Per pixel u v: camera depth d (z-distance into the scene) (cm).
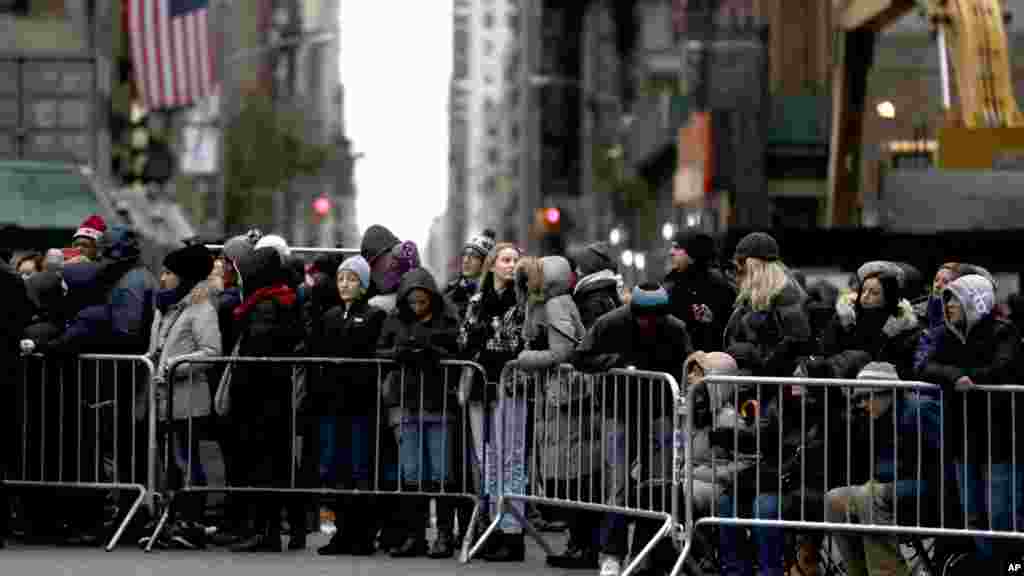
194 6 5394
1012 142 3734
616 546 1602
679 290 1762
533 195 18362
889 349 1653
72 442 1800
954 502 1473
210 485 1884
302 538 1847
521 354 1675
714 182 7362
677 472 1512
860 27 4353
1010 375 1449
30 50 5919
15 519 1912
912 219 3659
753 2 7900
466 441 1750
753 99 7331
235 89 12862
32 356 1791
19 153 5322
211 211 9119
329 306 1833
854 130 4441
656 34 13812
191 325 1791
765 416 1498
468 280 1956
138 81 5412
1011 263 3350
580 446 1652
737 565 1534
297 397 1783
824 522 1484
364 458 1777
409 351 1731
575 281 1975
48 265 2152
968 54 3750
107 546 1783
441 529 1777
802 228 3709
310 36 9219
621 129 13312
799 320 1566
